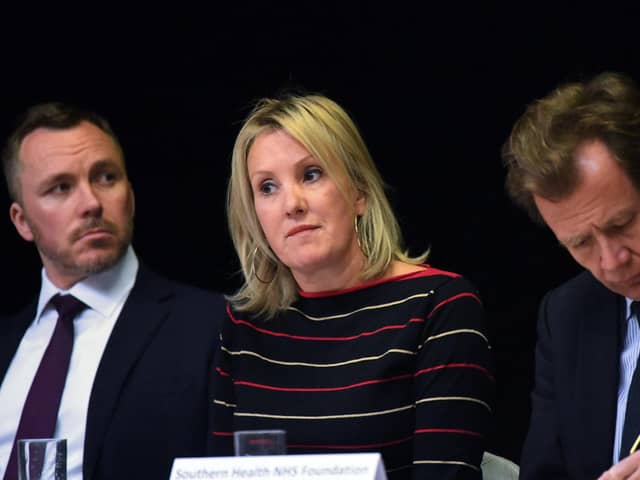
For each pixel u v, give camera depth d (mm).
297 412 8617
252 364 9016
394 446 8375
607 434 7875
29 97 15875
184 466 6234
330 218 8672
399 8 15289
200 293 10602
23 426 10141
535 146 6832
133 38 15945
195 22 15852
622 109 6707
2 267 15523
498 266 14852
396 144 15305
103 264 10516
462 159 15086
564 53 14586
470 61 15047
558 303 8430
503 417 14680
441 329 8461
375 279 8883
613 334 8070
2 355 10859
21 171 10828
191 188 15914
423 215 15141
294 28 15633
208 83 15859
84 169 10641
